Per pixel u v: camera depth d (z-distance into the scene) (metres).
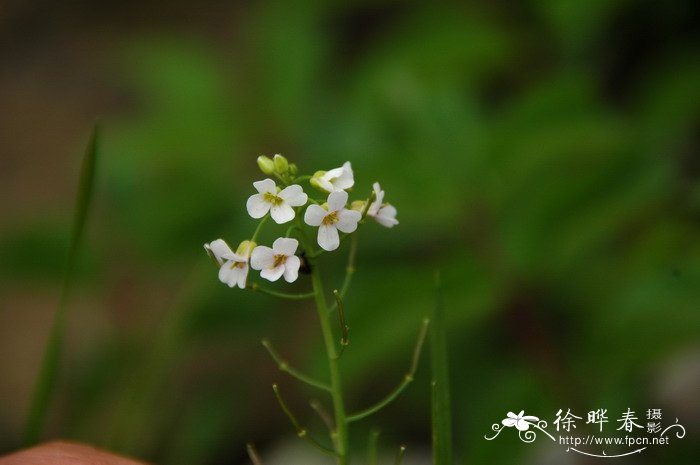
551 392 0.33
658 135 0.37
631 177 0.33
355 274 0.36
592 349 0.32
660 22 0.46
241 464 0.42
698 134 0.39
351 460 0.38
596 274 0.35
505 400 0.33
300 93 0.37
